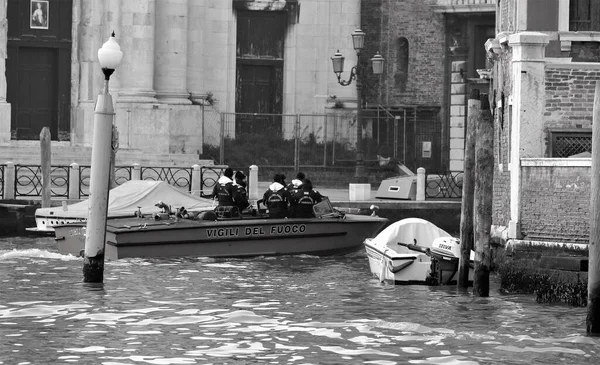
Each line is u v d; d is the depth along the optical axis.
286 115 74.88
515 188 43.62
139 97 72.31
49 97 74.25
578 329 35.62
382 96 80.06
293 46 79.44
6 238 55.97
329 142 77.50
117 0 72.88
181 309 37.81
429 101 78.75
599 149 34.28
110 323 35.50
